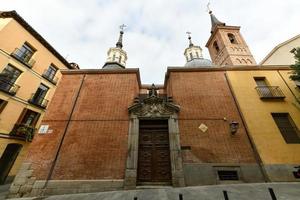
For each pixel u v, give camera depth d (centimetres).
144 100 957
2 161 1315
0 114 1307
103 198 593
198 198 530
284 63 1397
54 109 942
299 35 1319
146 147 847
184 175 734
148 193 618
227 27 2688
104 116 914
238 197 520
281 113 915
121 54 2198
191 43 2455
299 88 999
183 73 1091
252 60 2281
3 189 1080
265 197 512
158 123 915
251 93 986
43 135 848
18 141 1409
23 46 1541
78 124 886
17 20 1465
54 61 1869
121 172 747
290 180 714
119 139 835
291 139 845
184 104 950
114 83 1057
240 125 869
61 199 617
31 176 734
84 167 759
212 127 864
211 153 786
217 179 723
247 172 737
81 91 1019
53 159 779
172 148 801
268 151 788
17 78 1468
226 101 958
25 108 1498
